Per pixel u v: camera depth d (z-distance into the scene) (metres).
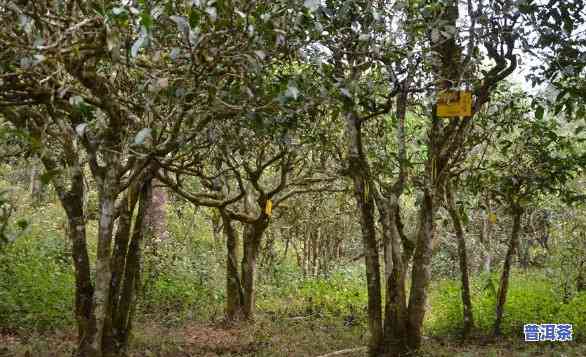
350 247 26.31
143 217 8.66
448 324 11.79
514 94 10.38
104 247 6.24
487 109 10.54
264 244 19.67
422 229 8.63
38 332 9.73
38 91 5.35
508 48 7.60
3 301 10.20
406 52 6.52
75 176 6.98
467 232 20.25
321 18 5.99
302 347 9.93
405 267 9.66
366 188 8.71
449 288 13.34
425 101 8.89
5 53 4.66
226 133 7.45
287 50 5.39
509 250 11.27
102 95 5.71
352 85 5.64
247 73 5.54
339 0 6.16
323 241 22.16
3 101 5.58
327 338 10.78
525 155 11.25
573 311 11.91
